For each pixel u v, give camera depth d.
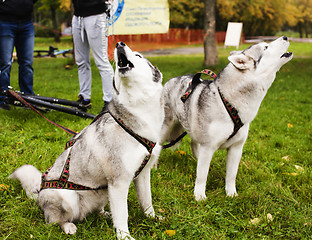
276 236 2.67
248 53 2.83
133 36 7.52
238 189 3.53
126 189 2.46
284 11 26.78
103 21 5.14
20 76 6.03
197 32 28.00
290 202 3.18
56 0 28.36
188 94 3.31
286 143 4.82
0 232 2.61
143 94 2.34
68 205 2.54
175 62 14.55
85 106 5.76
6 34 5.41
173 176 3.65
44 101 5.20
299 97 8.03
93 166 2.47
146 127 2.40
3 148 4.10
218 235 2.63
